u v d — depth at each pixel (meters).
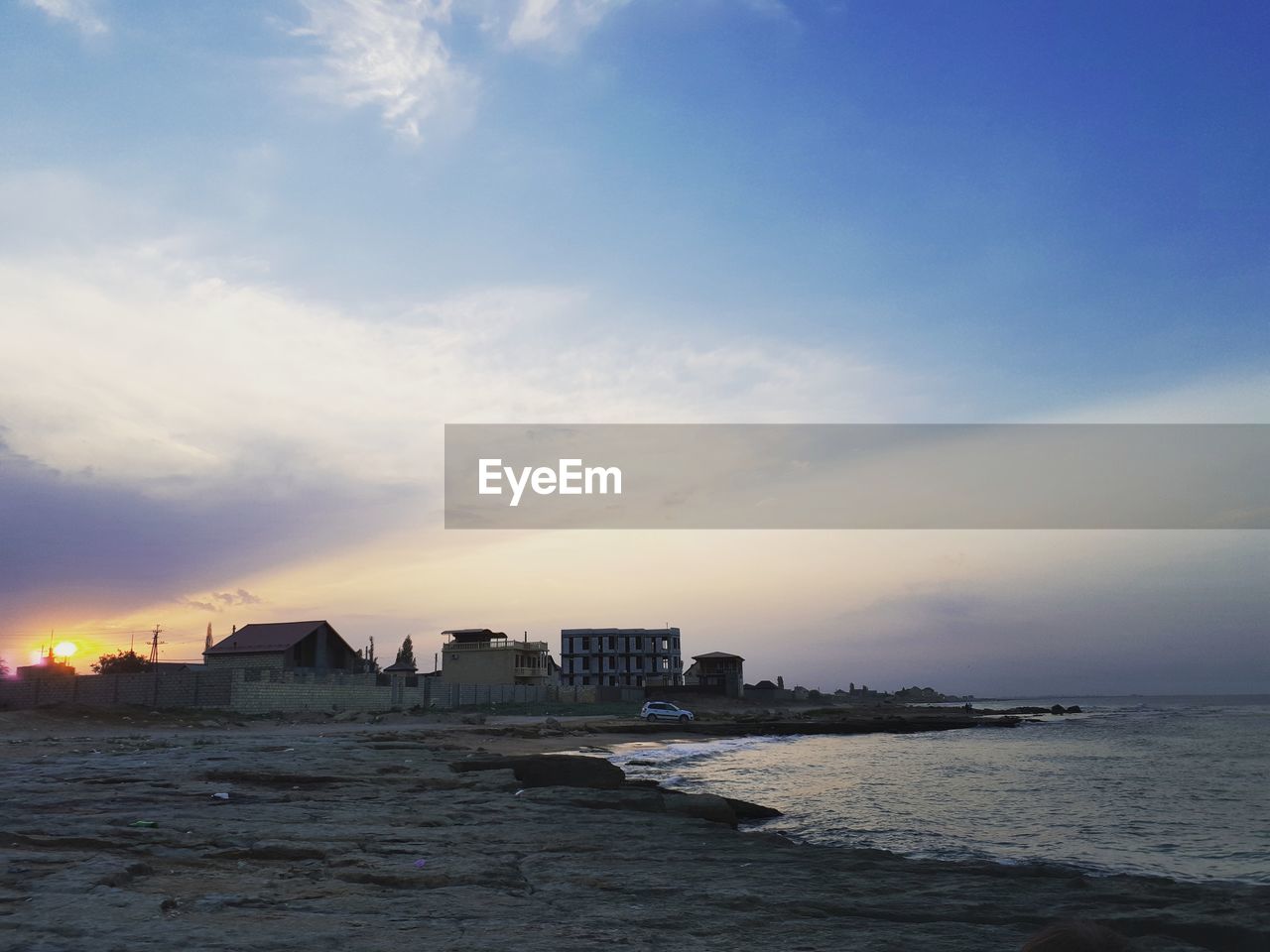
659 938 6.82
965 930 7.47
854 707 147.00
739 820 21.20
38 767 21.95
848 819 21.97
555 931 6.86
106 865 8.59
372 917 7.11
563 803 17.03
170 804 14.59
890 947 6.75
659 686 113.19
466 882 8.95
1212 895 9.56
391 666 118.31
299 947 6.00
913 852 17.08
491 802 16.75
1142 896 9.35
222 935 6.20
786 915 7.95
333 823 12.84
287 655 72.00
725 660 128.50
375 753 28.83
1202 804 25.80
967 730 86.69
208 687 52.97
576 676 125.69
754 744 60.06
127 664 96.88
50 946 5.74
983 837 19.20
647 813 17.28
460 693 80.62
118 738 35.81
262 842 10.74
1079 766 40.78
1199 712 144.38
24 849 9.88
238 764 22.58
